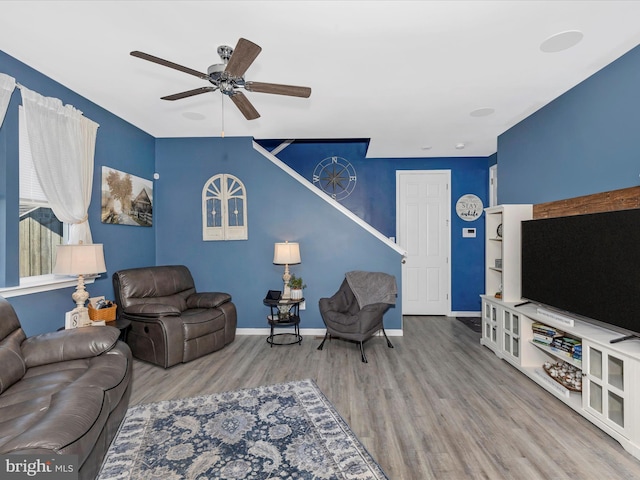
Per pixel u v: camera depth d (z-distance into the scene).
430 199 5.81
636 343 2.17
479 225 5.76
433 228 5.81
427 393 2.78
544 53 2.53
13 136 2.63
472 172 5.77
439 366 3.38
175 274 4.14
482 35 2.29
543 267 3.03
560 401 2.63
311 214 4.62
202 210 4.65
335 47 2.44
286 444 2.08
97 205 3.54
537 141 3.66
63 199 2.95
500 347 3.59
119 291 3.57
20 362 2.04
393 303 3.94
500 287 4.00
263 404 2.59
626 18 2.11
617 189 2.58
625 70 2.52
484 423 2.32
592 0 1.95
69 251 2.74
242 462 1.92
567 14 2.08
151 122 4.06
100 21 2.15
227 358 3.61
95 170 3.50
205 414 2.44
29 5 1.99
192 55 2.56
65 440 1.35
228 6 1.99
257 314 4.62
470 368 3.32
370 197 5.80
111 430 1.93
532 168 3.75
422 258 5.82
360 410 2.50
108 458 1.95
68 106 3.02
